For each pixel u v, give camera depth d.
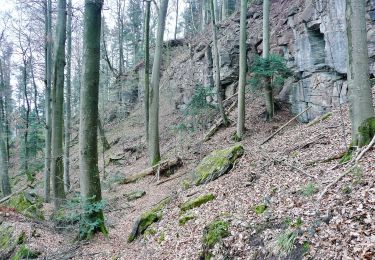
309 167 7.61
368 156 6.30
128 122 28.12
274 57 15.43
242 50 15.23
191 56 25.23
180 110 23.95
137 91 31.22
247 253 5.26
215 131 17.72
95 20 8.05
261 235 5.39
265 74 15.44
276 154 9.98
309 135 11.12
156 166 15.13
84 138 8.20
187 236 6.89
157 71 15.15
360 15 6.61
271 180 7.77
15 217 9.44
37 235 8.34
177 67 27.31
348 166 6.38
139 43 36.25
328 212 4.92
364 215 4.50
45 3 12.57
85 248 7.88
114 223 10.18
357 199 4.93
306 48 14.79
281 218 5.53
